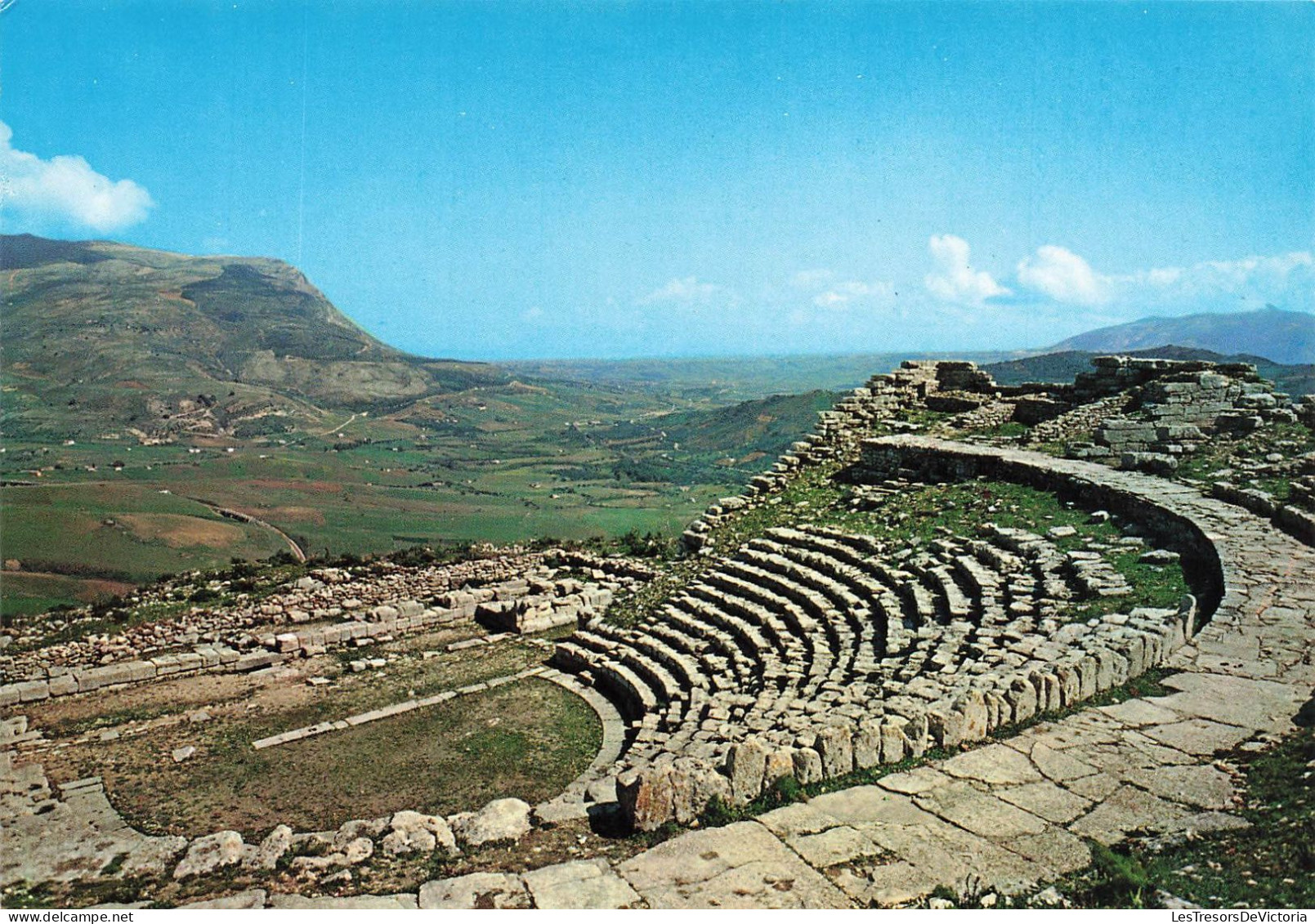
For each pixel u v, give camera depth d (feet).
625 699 86.28
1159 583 72.28
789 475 138.51
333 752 74.43
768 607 90.99
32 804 63.00
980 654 61.93
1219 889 31.78
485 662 100.01
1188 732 46.26
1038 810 39.37
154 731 79.82
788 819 39.88
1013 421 143.02
